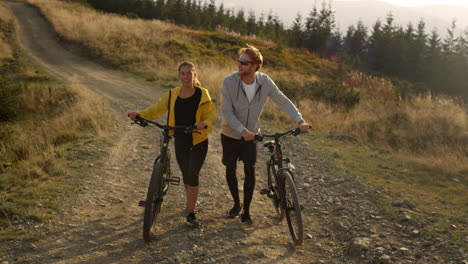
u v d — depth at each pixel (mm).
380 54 61188
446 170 6527
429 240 3930
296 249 3871
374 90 20688
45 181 5500
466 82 52938
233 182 4445
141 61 21891
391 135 10227
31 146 7070
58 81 17594
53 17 33594
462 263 3465
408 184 5844
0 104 12102
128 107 12086
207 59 24922
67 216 4402
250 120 4199
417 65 57156
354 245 3820
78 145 7594
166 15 63031
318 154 7422
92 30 27719
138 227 4238
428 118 11508
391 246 3859
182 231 4152
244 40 35156
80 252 3645
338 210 4828
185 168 4234
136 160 6930
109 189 5410
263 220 4551
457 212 4672
